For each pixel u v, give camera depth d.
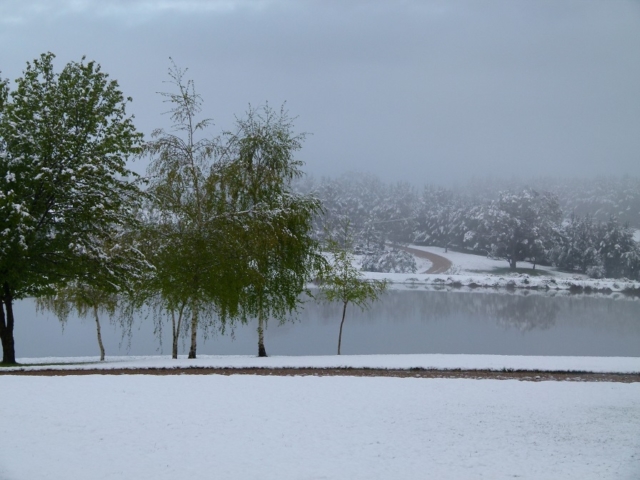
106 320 48.97
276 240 24.91
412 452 11.84
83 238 23.81
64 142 22.83
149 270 24.23
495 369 20.08
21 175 22.75
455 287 84.62
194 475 10.66
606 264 102.50
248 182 26.22
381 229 127.06
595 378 18.83
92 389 15.77
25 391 15.45
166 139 24.81
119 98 24.41
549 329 47.38
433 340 40.81
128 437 12.39
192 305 25.28
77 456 11.41
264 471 10.86
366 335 42.62
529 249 107.31
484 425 13.34
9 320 24.12
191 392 15.66
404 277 87.88
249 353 34.19
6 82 23.67
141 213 25.12
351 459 11.46
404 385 16.80
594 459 11.48
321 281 31.27
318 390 16.06
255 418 13.64
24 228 21.80
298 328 46.00
